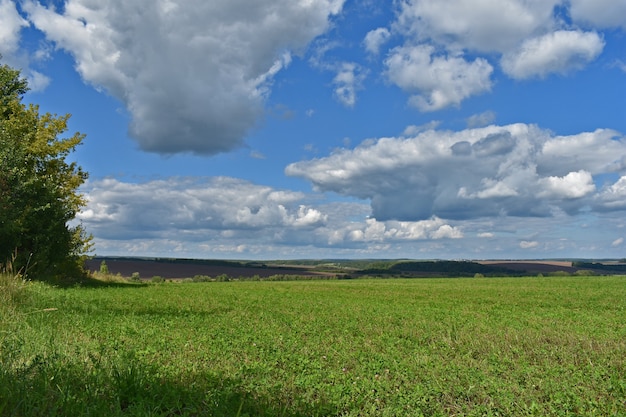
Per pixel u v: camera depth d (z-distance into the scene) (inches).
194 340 473.4
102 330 510.0
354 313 801.6
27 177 1321.4
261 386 307.3
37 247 1322.6
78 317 591.8
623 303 1069.8
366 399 292.7
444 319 727.1
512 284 2090.3
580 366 388.2
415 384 327.9
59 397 252.2
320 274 3649.1
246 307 892.6
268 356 409.4
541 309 917.8
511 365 394.0
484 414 271.7
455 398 303.6
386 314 788.6
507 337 529.3
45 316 564.1
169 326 578.6
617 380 333.4
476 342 495.8
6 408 230.5
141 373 301.4
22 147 1321.4
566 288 1721.2
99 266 2228.1
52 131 1525.6
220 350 427.5
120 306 802.8
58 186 1503.4
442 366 378.0
